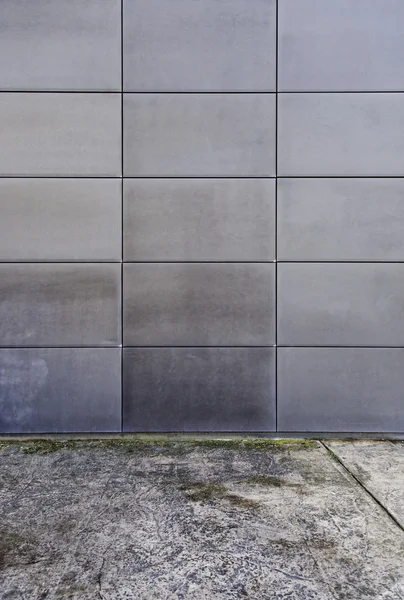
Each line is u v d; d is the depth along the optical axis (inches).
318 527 115.3
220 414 187.5
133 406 187.3
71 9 184.9
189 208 186.2
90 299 186.5
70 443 180.7
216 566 99.7
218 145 185.9
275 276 187.3
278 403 188.1
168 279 186.5
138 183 185.8
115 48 185.2
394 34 186.5
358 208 187.3
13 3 184.7
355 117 186.5
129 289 186.4
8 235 185.5
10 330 186.4
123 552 104.9
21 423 187.0
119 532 113.2
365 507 125.7
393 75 186.4
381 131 186.9
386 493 134.4
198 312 186.5
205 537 110.8
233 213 186.4
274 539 109.9
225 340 187.2
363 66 186.5
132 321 186.5
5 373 186.7
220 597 90.2
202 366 187.3
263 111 186.1
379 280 187.9
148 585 93.7
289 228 186.9
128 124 185.2
